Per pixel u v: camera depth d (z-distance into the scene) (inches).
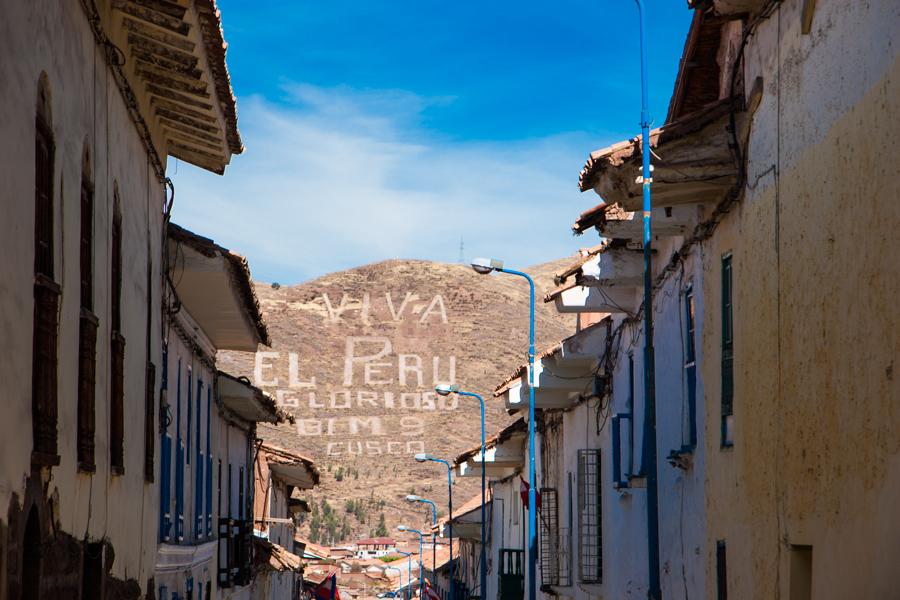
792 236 726.5
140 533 848.9
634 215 989.2
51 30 573.9
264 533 2105.1
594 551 1451.8
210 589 1348.4
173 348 1069.1
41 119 566.3
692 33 932.0
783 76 746.2
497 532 2596.0
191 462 1202.6
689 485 1005.8
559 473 1747.0
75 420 625.9
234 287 1108.5
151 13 728.3
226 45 789.9
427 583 4185.5
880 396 585.0
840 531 640.4
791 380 728.3
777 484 755.4
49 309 563.5
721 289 900.0
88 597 685.3
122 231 773.9
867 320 602.5
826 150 665.6
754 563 804.0
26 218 526.3
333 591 3346.5
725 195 871.1
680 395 1040.2
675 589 1059.3
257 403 1524.4
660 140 851.4
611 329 1395.2
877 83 588.7
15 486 507.2
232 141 965.8
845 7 636.1
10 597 498.3
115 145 743.7
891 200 570.6
